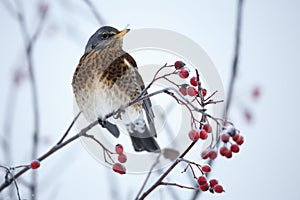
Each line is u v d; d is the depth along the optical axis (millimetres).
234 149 5785
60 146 6035
